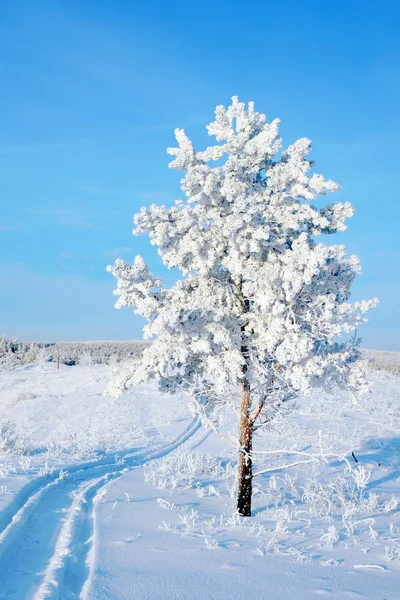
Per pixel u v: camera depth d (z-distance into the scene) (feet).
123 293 31.78
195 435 74.28
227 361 30.63
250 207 29.40
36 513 28.25
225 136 32.30
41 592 15.78
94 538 22.88
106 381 127.13
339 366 31.48
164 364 31.40
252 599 15.84
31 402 105.60
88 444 60.13
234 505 33.53
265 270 30.25
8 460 45.52
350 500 36.40
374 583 17.75
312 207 32.48
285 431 70.59
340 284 31.17
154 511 30.01
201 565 19.19
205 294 32.83
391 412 91.56
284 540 23.94
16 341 245.04
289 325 29.32
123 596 15.72
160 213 31.24
